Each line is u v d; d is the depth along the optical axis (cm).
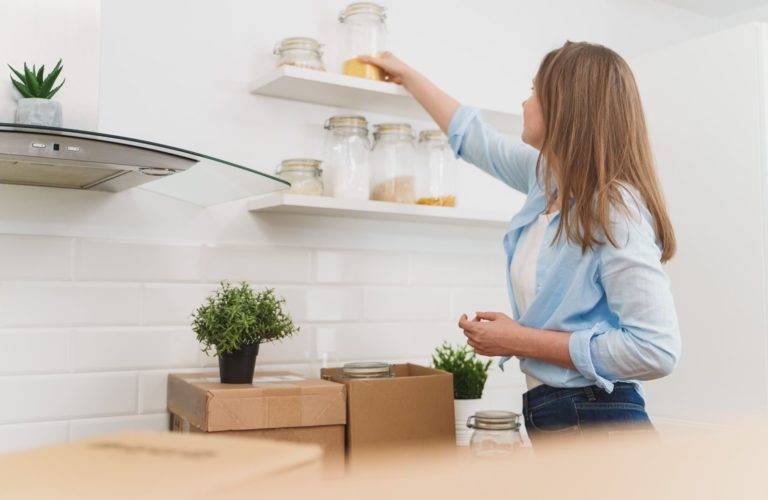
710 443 10
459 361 223
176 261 203
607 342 148
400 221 239
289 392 170
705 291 222
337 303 227
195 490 9
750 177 213
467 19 261
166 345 200
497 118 247
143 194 199
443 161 230
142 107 199
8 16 164
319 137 226
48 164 145
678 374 227
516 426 170
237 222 212
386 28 232
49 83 162
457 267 252
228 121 211
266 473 10
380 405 181
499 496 9
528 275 166
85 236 191
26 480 10
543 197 169
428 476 9
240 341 178
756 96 212
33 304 185
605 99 153
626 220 146
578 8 292
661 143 235
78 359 189
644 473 9
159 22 202
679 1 321
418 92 214
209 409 162
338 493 9
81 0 172
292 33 222
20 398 183
